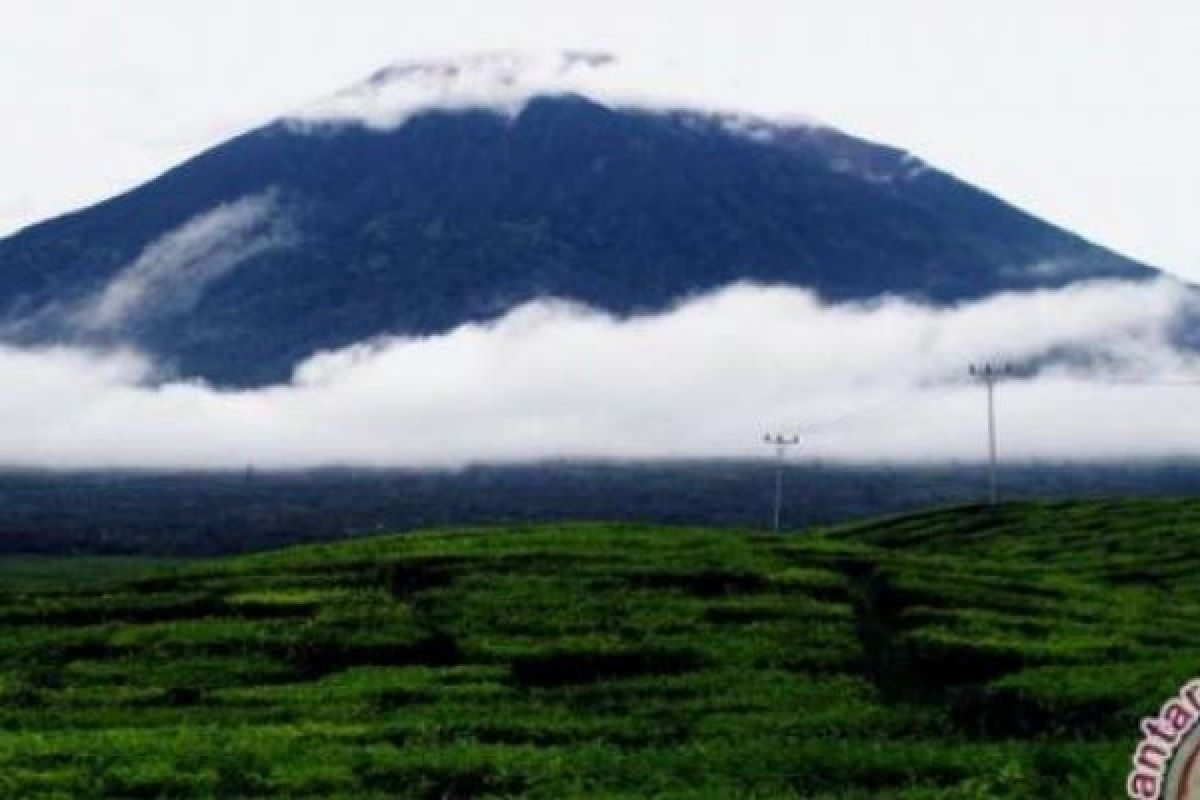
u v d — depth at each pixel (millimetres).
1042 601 105875
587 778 56594
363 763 59250
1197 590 130250
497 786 56906
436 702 77312
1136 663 78375
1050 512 196500
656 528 142500
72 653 92062
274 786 56156
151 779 56156
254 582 111625
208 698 78500
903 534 193750
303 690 79438
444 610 99625
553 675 86188
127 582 115250
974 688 76500
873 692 79750
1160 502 196750
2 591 114250
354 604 101562
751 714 72875
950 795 51031
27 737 64250
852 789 54406
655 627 94875
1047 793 51031
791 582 108875
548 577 109688
